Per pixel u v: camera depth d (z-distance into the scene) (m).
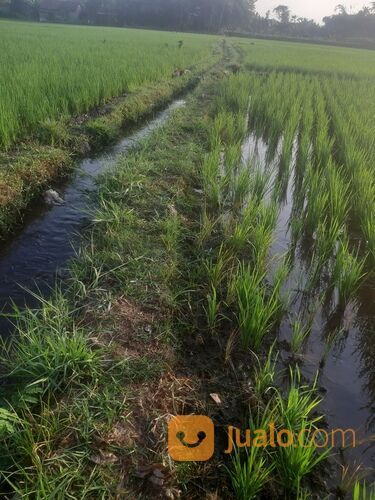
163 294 4.43
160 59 20.38
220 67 25.53
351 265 4.88
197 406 3.36
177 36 52.75
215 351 4.01
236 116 12.20
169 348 3.81
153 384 3.40
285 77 19.41
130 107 11.87
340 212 6.18
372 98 15.15
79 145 8.80
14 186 6.30
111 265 4.86
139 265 4.83
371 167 7.79
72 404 3.08
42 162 7.30
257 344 3.98
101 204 6.26
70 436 2.87
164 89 15.15
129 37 38.50
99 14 83.25
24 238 5.79
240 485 2.70
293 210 7.36
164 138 9.27
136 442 2.92
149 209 6.26
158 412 3.16
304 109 13.06
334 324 4.64
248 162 8.43
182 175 7.61
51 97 9.90
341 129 10.24
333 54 38.94
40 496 2.47
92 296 4.33
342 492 2.87
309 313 4.75
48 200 6.73
